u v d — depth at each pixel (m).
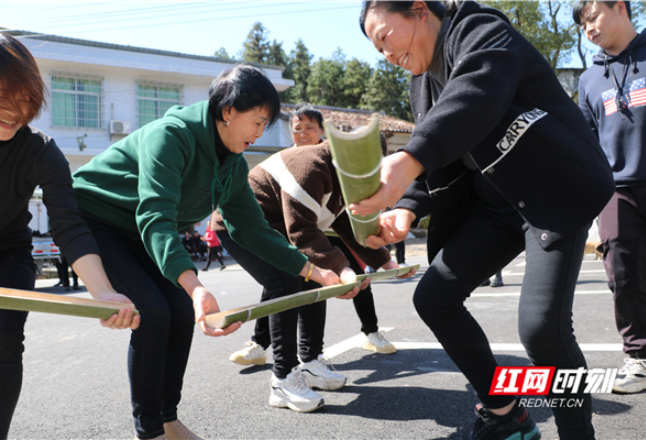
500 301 4.96
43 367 3.28
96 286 1.53
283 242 2.17
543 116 1.50
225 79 1.80
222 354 3.45
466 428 1.98
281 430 2.07
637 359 2.37
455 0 1.59
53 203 1.63
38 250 11.52
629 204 2.48
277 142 20.16
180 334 1.91
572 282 1.49
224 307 5.91
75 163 17.47
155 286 1.79
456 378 2.63
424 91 1.84
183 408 2.37
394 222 1.88
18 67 1.33
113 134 17.86
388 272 2.24
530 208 1.52
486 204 1.81
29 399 2.58
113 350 3.70
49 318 5.49
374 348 3.25
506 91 1.35
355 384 2.65
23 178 1.60
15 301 1.15
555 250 1.49
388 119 23.23
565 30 21.75
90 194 1.89
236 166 2.06
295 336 2.40
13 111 1.37
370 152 0.90
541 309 1.47
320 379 2.60
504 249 1.72
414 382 2.61
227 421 2.19
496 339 3.32
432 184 1.83
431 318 1.69
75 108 17.44
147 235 1.59
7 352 1.53
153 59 18.28
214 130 1.84
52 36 16.47
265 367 3.11
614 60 2.64
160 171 1.67
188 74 18.78
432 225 1.88
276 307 1.44
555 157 1.47
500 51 1.39
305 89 58.53
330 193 2.51
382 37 1.60
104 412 2.35
